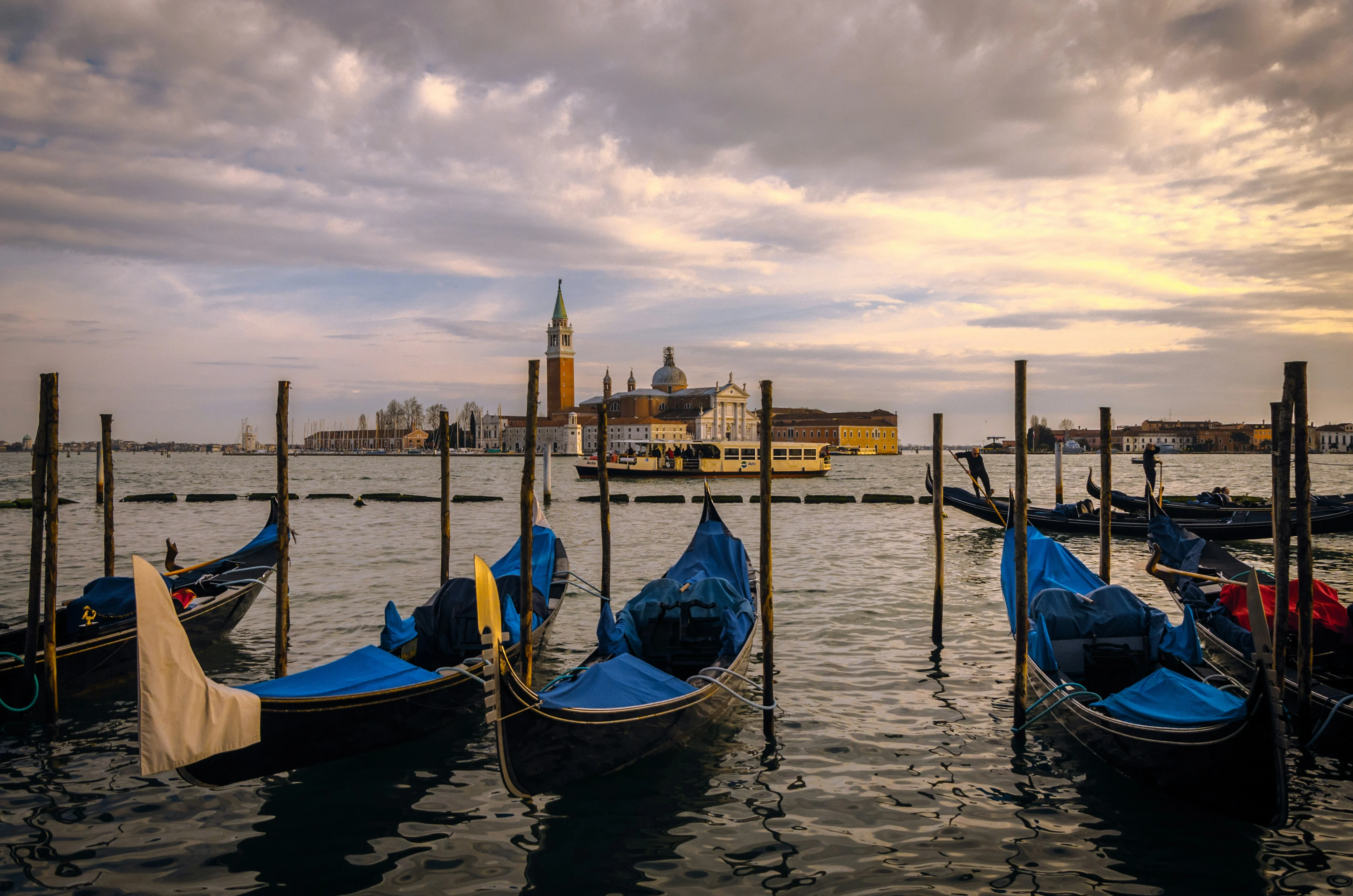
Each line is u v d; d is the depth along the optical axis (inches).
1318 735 364.5
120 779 351.3
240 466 5290.4
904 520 1524.4
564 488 2596.0
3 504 1552.7
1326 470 3752.5
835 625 610.9
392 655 406.9
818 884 272.1
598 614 657.0
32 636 414.6
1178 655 409.4
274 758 335.0
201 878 277.1
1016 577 397.7
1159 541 732.0
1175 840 298.5
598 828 310.5
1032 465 5472.4
